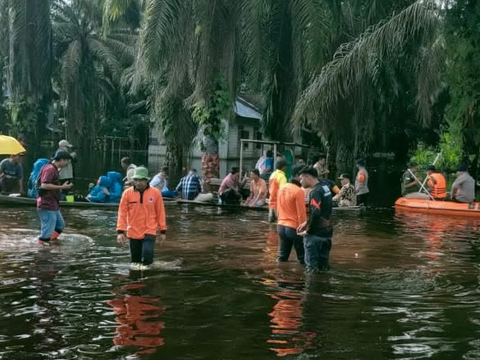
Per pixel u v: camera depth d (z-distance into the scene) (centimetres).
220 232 1089
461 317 582
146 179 771
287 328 539
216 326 541
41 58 2909
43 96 3691
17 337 504
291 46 1853
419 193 1578
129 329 529
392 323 560
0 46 3142
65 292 643
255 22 1709
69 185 934
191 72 1828
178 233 1069
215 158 1898
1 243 909
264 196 1478
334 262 840
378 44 1443
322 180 798
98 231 1050
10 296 623
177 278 717
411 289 689
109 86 4122
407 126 3647
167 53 1688
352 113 2008
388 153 4319
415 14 1386
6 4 3067
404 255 903
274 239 1020
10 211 1260
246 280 716
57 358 460
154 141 3753
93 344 491
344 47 1551
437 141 3619
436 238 1080
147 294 643
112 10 1873
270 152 1756
